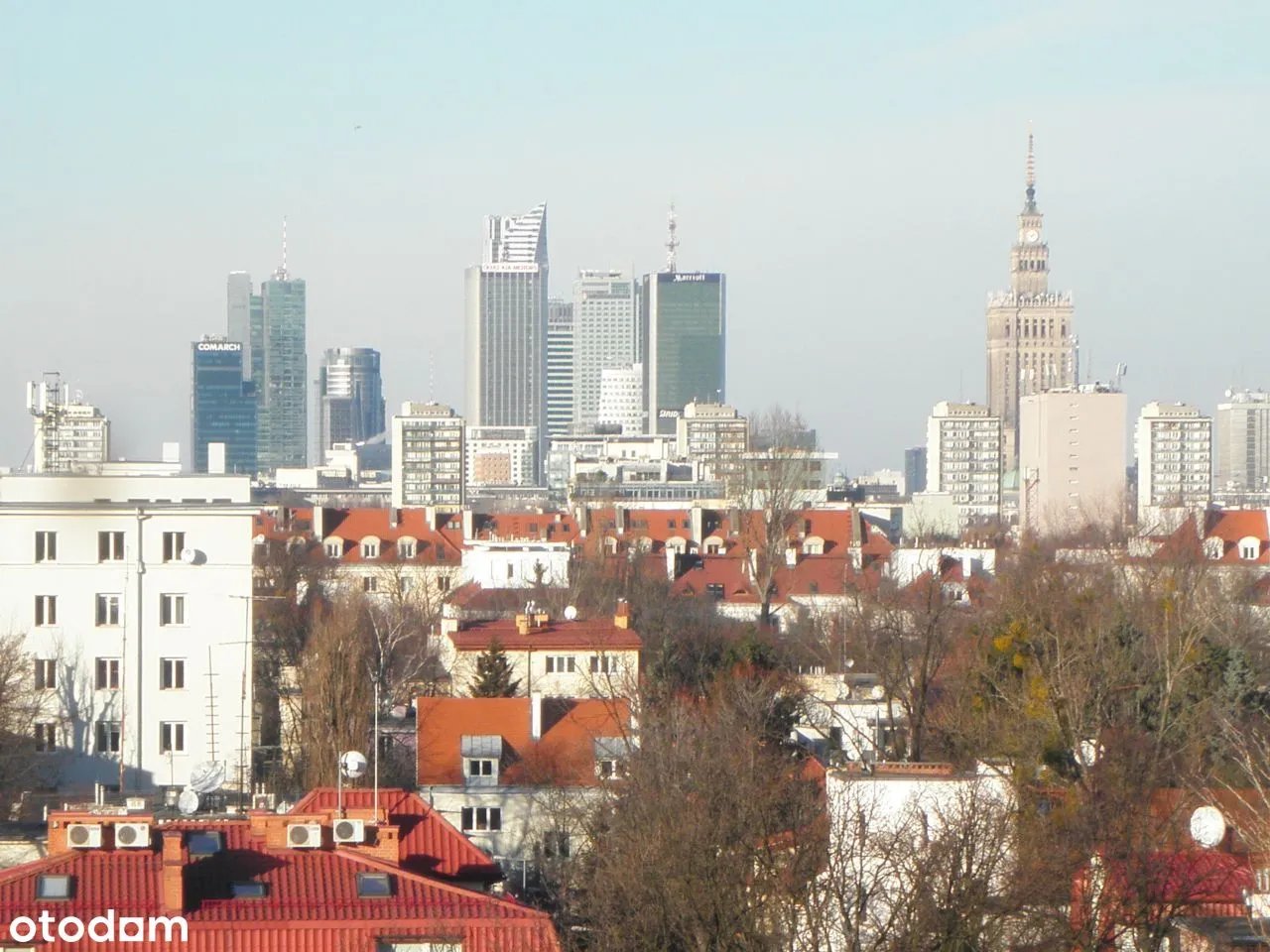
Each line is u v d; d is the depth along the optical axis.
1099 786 95.12
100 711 161.38
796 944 85.94
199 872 88.00
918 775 98.69
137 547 162.88
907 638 197.75
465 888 93.25
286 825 91.12
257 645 192.00
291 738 167.88
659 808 92.19
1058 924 82.69
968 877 81.56
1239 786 116.00
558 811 122.56
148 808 116.81
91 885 86.19
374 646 197.75
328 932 84.50
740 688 146.00
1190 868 87.44
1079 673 125.25
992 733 122.69
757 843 89.88
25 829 125.81
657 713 132.75
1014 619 146.50
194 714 162.38
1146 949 83.50
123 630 162.12
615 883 88.25
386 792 102.62
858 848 89.00
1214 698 144.00
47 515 162.25
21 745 151.25
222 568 163.62
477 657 191.62
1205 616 184.12
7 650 151.88
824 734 147.75
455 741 143.62
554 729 146.88
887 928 81.00
